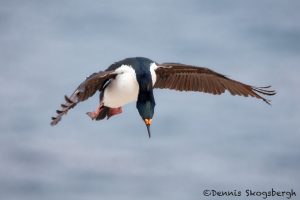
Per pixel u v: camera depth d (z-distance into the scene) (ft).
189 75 53.88
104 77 51.39
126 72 51.85
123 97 52.19
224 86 53.98
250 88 53.26
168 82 54.24
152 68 52.54
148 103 52.13
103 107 53.72
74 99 46.26
